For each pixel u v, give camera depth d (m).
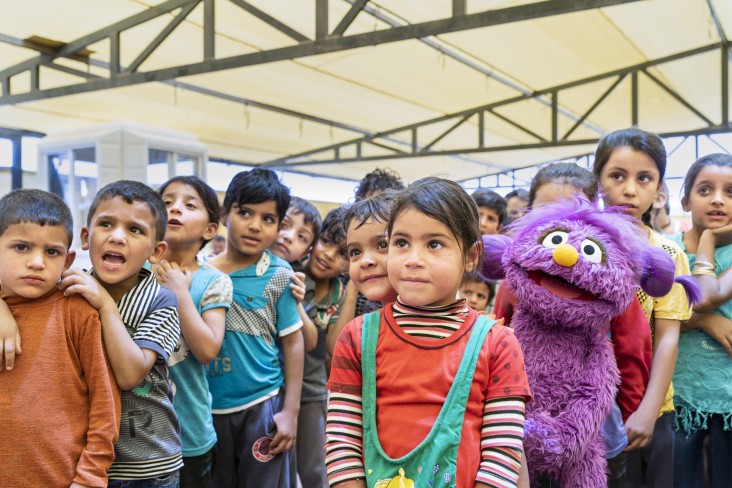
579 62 7.67
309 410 2.20
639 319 1.32
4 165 7.89
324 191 13.27
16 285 1.14
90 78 6.02
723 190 1.76
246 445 1.71
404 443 0.94
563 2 3.91
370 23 5.87
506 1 5.63
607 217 1.18
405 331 1.00
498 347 1.00
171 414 1.34
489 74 7.70
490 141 11.02
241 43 6.07
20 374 1.12
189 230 1.64
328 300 2.30
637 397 1.32
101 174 5.58
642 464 1.53
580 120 8.88
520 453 0.94
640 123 10.23
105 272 1.26
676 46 7.38
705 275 1.67
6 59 6.30
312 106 8.33
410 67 7.12
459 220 1.00
